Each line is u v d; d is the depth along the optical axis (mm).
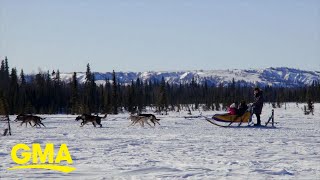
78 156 12992
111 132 24203
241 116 28172
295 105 155500
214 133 22469
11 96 98938
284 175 9297
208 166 10742
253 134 21625
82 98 102688
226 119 28344
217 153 13648
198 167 10555
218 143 16859
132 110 106312
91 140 18422
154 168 10312
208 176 9180
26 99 104250
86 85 109125
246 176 9164
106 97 100062
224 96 147125
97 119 31000
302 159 12156
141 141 17859
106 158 12500
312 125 32344
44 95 110062
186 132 23469
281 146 15727
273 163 11273
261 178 8922
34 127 31922
